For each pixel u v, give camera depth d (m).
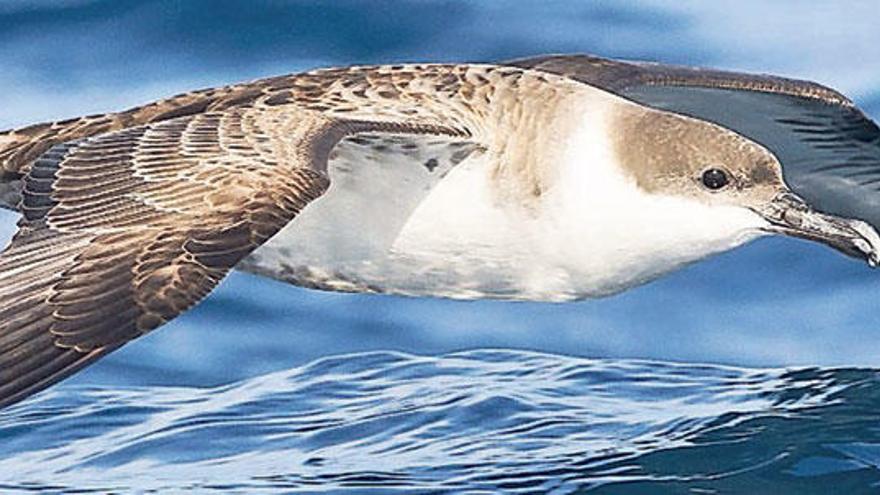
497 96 13.11
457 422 15.12
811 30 20.50
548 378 15.90
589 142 13.15
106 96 19.14
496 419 15.15
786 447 14.44
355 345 17.03
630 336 17.11
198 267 10.66
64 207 11.12
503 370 16.12
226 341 17.06
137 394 16.11
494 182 13.00
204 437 15.16
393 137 12.68
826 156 15.21
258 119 11.91
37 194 11.30
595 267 13.39
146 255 10.72
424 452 14.67
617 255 13.38
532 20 20.41
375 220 13.08
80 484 14.52
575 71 14.79
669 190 13.23
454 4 20.38
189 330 17.19
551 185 13.08
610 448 14.56
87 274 10.68
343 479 14.27
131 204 11.05
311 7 20.11
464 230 13.11
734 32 20.48
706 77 14.73
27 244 10.94
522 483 14.07
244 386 16.11
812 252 17.86
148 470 14.70
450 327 17.23
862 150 15.01
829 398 15.22
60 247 10.88
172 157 11.38
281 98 12.69
